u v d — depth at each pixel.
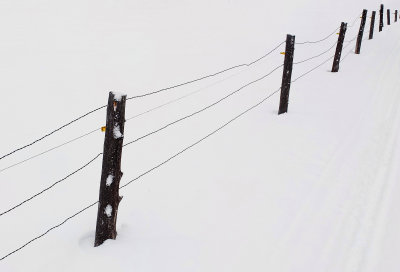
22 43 9.82
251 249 3.34
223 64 10.05
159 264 3.16
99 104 7.00
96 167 5.02
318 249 3.30
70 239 3.51
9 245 3.51
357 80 8.42
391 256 3.15
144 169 4.95
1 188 4.45
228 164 4.95
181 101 7.48
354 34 14.55
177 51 10.73
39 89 7.33
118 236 3.50
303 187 4.30
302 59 10.92
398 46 11.59
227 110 7.06
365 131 5.70
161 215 3.88
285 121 6.30
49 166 4.97
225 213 3.89
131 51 10.24
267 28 14.45
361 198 4.00
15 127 5.88
